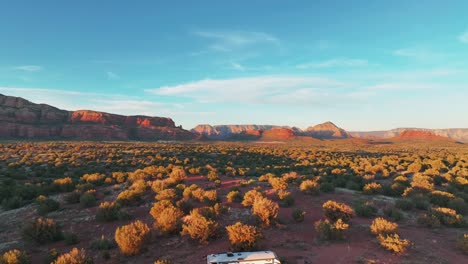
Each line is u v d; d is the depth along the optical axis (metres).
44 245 13.45
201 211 15.27
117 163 47.69
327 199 20.73
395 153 93.69
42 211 18.59
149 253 11.52
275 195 21.23
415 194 21.36
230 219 15.55
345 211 15.30
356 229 14.08
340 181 28.22
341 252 11.07
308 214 16.78
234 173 35.22
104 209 16.62
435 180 30.06
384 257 10.56
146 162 50.66
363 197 22.05
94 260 11.25
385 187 23.70
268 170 40.50
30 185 26.50
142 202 20.20
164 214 13.95
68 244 13.33
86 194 20.53
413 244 11.91
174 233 13.54
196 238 12.51
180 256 11.09
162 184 23.52
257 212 14.70
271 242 12.23
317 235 13.16
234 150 92.19
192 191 21.20
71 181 26.78
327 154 78.81
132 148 91.44
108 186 28.31
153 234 13.70
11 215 18.88
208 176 30.39
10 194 24.22
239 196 20.08
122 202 19.55
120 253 11.60
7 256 10.23
